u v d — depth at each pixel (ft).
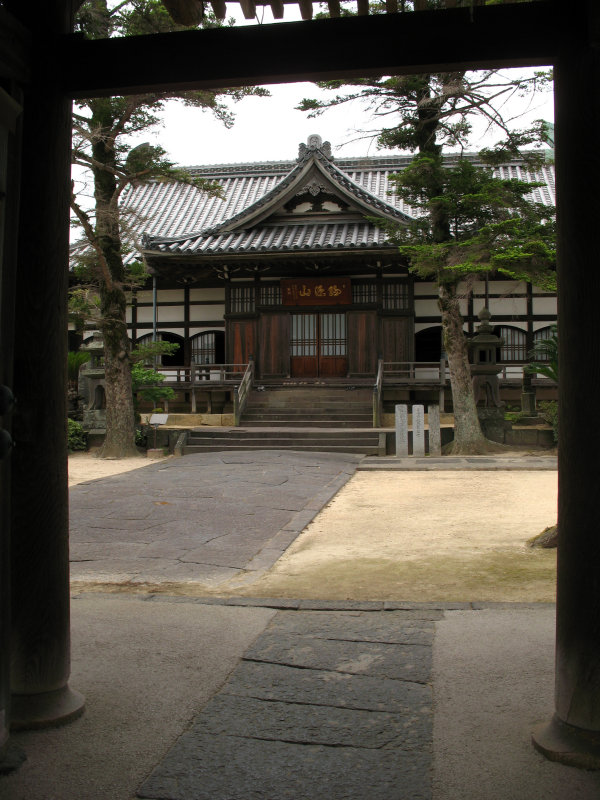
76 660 11.96
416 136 48.70
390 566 19.69
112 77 9.79
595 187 8.29
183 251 71.31
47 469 9.62
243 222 76.43
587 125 8.37
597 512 8.25
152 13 39.22
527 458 48.42
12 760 8.42
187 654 12.25
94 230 52.29
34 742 9.00
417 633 13.29
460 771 8.20
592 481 8.27
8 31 8.96
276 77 9.73
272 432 55.83
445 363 69.36
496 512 28.68
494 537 23.56
